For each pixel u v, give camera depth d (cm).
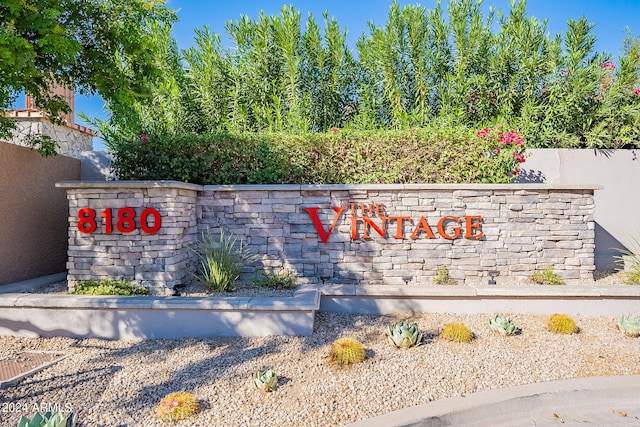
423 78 880
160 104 877
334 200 613
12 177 619
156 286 544
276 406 321
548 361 403
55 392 345
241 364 394
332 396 335
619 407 346
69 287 562
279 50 903
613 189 773
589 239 603
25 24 449
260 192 619
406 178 651
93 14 525
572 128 841
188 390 347
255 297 489
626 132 795
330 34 899
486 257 606
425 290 529
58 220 730
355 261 613
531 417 332
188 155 655
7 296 489
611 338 458
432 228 609
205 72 868
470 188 605
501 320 467
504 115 854
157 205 549
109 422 302
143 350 435
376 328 483
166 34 879
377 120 912
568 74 827
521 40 862
